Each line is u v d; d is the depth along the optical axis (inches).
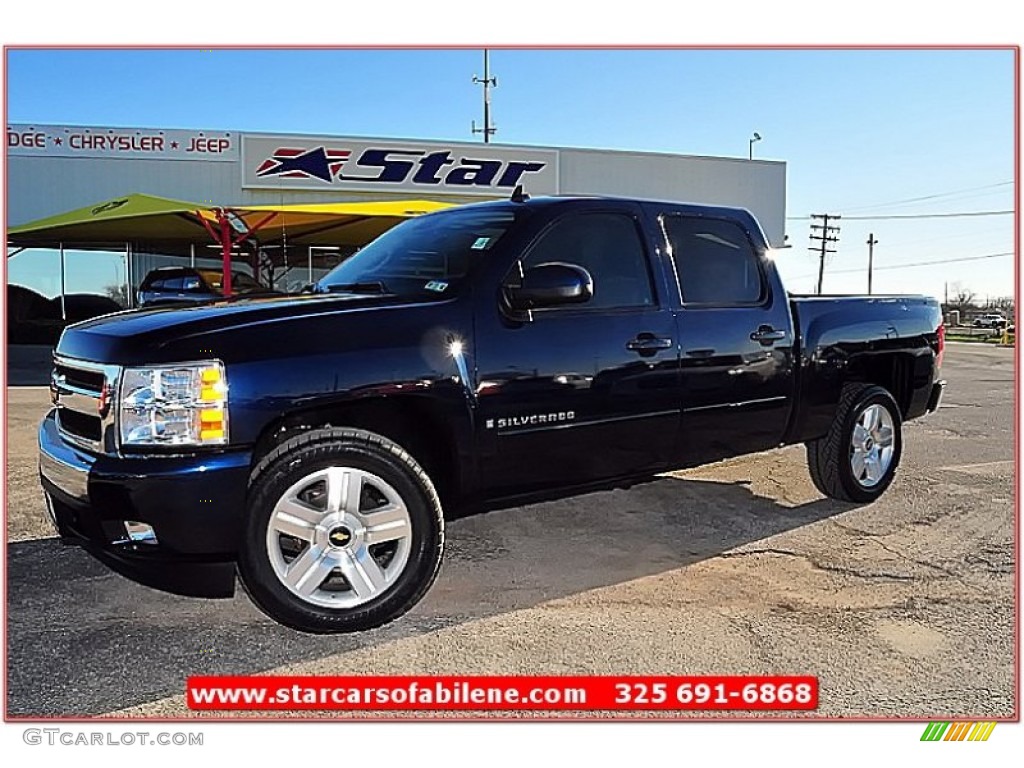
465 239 163.0
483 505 157.0
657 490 233.8
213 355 128.2
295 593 134.0
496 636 138.3
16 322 771.4
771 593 157.2
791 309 199.2
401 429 148.9
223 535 128.8
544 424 155.1
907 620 145.5
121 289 781.9
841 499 218.1
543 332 155.4
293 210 496.7
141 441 126.7
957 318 2166.6
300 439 134.5
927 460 280.8
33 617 144.4
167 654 131.5
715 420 182.1
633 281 172.2
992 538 190.9
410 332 141.9
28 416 358.6
